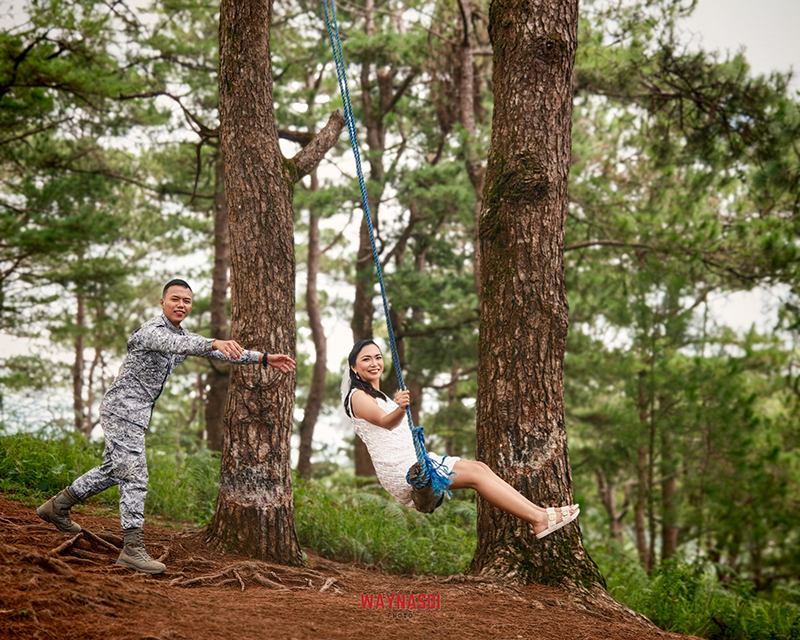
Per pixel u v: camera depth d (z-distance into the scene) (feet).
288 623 11.93
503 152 19.61
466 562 23.82
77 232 48.26
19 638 9.43
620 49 36.60
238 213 19.57
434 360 57.11
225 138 19.94
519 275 18.97
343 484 40.34
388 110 59.88
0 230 46.50
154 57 46.98
